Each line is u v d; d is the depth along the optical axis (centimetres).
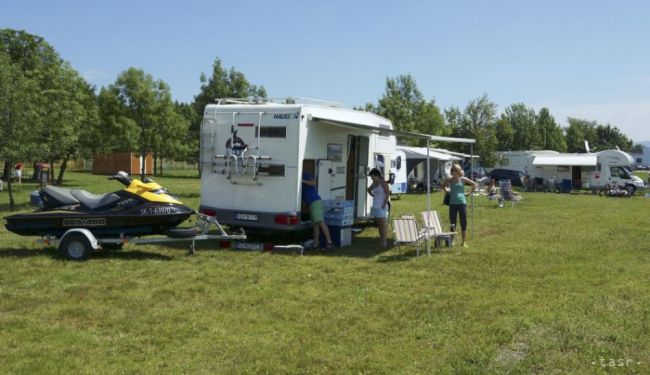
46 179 2391
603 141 8844
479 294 731
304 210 1079
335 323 604
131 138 3297
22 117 1688
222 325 594
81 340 542
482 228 1462
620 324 587
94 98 3788
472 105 4766
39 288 741
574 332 561
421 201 2442
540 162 3694
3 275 807
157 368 474
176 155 4456
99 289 738
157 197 957
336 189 1164
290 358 499
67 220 942
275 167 1058
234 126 1091
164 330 575
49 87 2564
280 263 931
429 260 969
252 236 1215
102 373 462
